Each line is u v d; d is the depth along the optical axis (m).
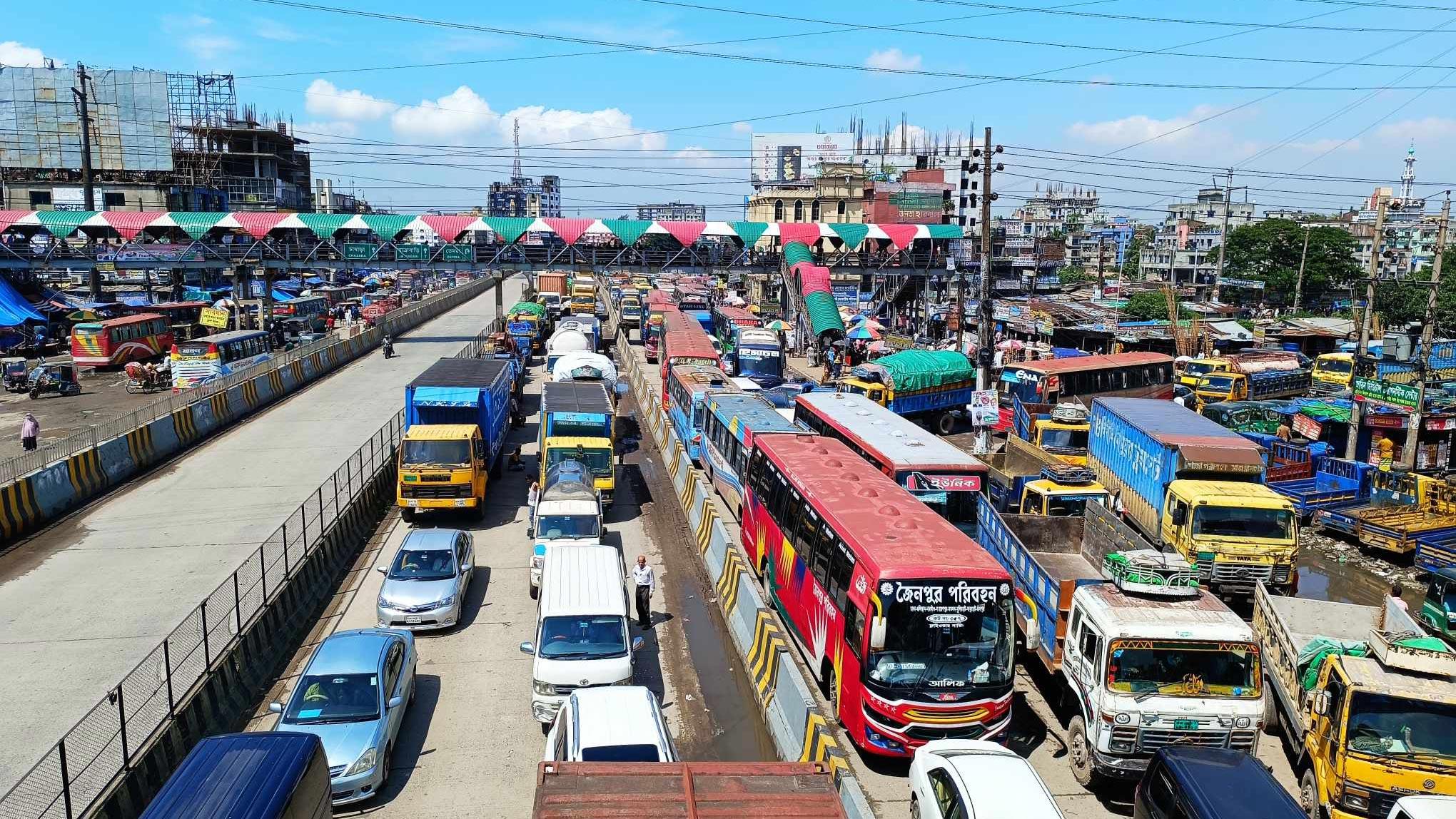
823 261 72.56
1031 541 20.80
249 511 27.69
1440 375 45.78
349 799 13.52
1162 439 24.19
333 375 55.41
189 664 15.91
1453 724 12.18
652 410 45.53
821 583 17.08
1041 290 93.12
